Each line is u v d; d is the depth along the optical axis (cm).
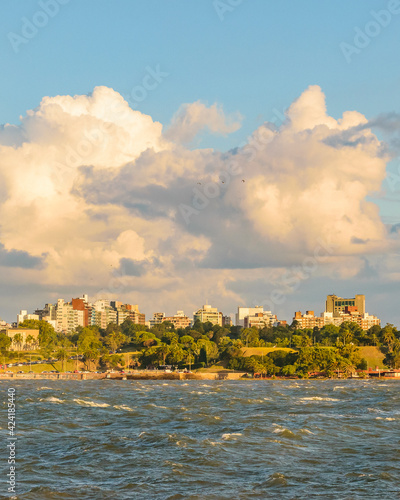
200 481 8981
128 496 8194
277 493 8400
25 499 7994
